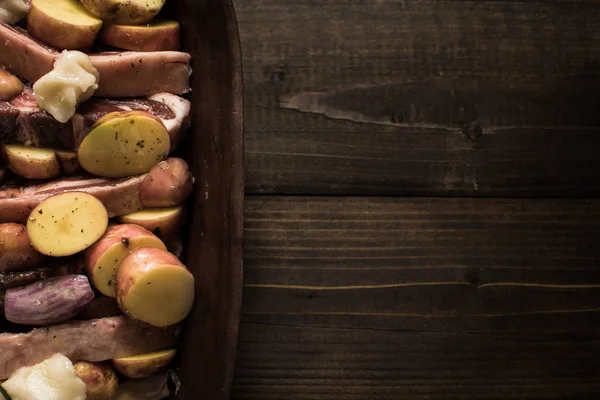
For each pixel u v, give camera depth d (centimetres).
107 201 82
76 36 82
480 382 97
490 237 97
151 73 84
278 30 96
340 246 96
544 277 98
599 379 98
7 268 81
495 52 98
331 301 96
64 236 80
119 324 82
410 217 97
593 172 98
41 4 82
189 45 86
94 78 81
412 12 97
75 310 81
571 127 98
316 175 96
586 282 98
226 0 81
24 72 83
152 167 83
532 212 98
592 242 98
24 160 81
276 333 96
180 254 85
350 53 96
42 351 81
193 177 85
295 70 96
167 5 87
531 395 98
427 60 97
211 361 81
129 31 83
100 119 81
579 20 98
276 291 95
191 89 86
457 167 97
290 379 96
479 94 97
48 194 81
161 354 83
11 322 82
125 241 81
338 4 96
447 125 97
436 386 97
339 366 96
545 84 98
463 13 98
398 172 97
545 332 98
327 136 96
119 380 84
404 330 97
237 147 80
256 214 95
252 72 95
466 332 97
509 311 98
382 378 96
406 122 97
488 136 98
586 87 98
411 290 97
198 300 84
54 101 80
